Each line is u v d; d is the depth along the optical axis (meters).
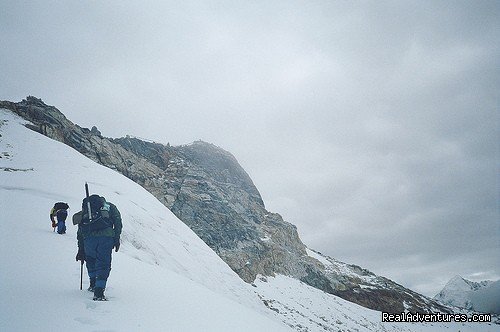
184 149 83.81
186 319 5.48
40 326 3.94
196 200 63.69
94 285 5.51
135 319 4.75
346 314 54.72
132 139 73.06
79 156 32.88
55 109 54.03
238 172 87.81
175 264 17.44
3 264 5.85
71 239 9.10
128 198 23.52
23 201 13.41
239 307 9.78
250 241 63.53
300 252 75.12
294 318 44.19
